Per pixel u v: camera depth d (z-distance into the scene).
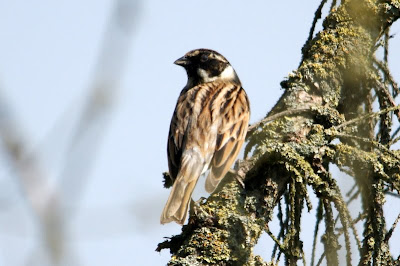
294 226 9.41
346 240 9.44
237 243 9.02
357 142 10.61
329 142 10.27
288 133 10.21
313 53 11.24
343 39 11.18
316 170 9.79
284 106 10.75
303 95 10.77
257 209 9.52
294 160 9.59
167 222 10.39
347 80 10.92
